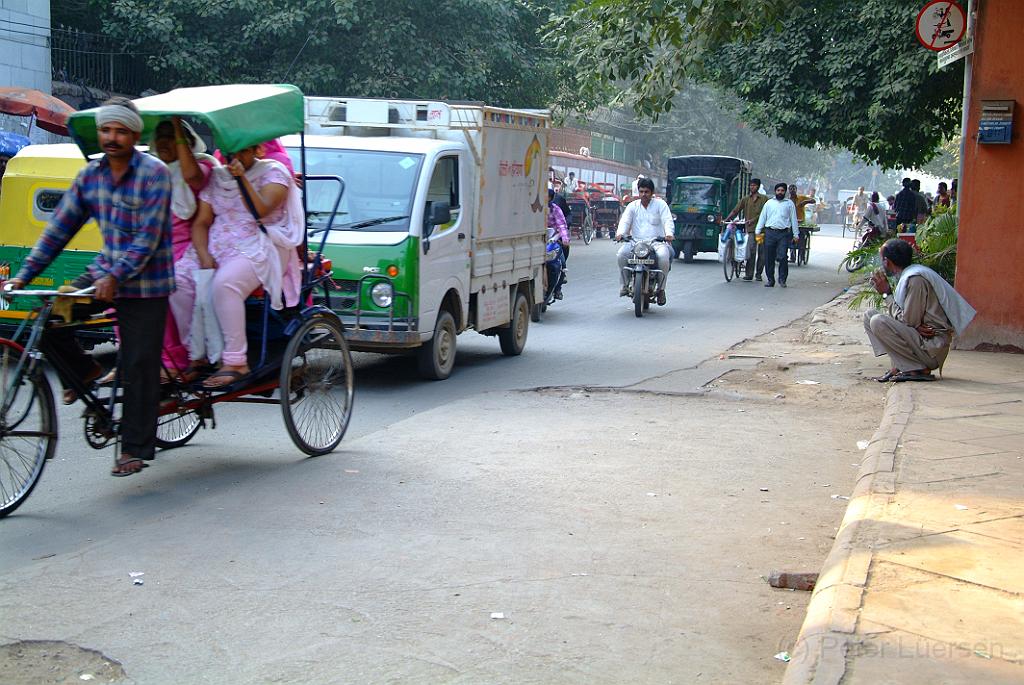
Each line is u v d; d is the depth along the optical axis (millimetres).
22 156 10141
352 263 9391
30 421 5652
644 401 9156
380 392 9672
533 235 12430
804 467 6996
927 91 19594
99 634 4125
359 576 4785
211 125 5820
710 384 10047
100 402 5906
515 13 22500
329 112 10797
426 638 4141
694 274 25172
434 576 4805
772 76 21203
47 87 18203
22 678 3756
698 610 4504
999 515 5285
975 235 11234
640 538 5426
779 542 5441
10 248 10039
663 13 10992
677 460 7051
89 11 20516
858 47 20016
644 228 16391
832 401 9250
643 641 4168
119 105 5527
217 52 20109
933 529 5035
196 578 4719
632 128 57000
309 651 4004
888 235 21188
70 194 5742
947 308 9523
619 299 18625
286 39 20422
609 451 7242
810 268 28812
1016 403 8367
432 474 6551
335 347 7141
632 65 11297
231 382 6348
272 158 6512
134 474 6547
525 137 11922
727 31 11297
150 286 5727
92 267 5699
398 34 20344
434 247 9789
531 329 14477
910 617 3965
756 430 8062
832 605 4070
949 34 10844
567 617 4379
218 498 5957
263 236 6363
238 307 6277
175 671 3830
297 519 5590
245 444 7410
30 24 17734
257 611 4371
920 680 3447
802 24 20734
